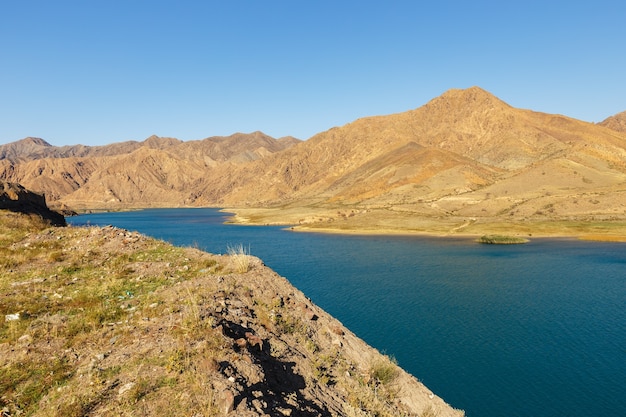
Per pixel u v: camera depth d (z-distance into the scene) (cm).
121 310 1090
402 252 7319
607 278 4881
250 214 19888
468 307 3641
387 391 1229
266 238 9925
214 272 1512
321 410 881
